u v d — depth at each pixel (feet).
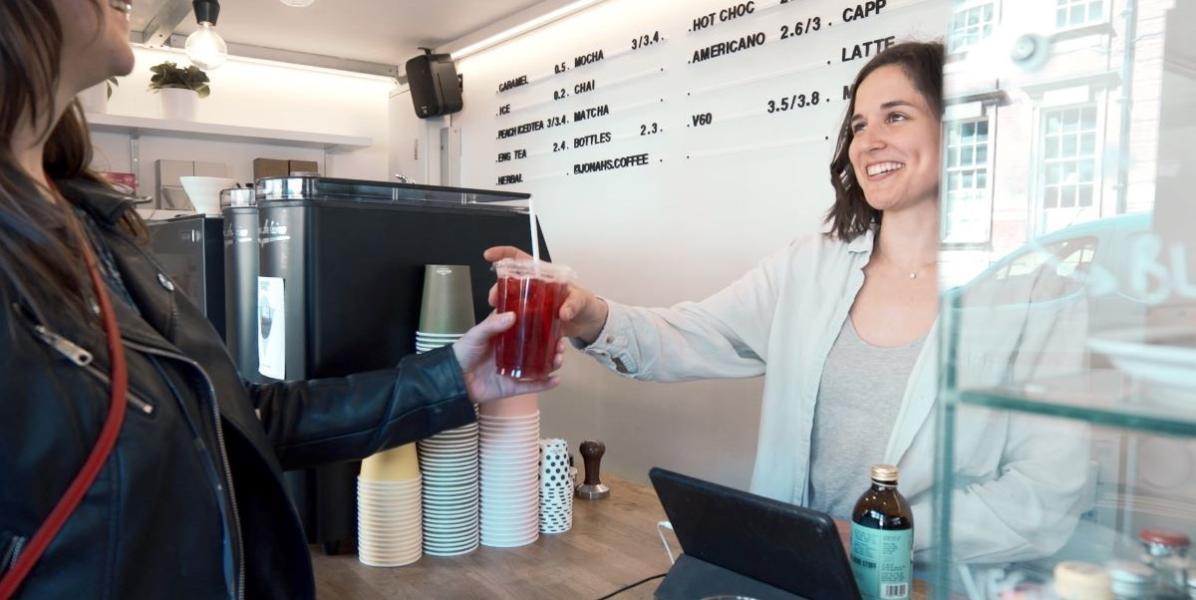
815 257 5.31
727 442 7.78
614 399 9.19
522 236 5.22
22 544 2.14
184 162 11.46
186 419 2.59
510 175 10.87
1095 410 1.77
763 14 7.32
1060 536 2.19
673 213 8.34
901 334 4.76
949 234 2.12
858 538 2.96
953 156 2.14
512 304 3.72
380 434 3.77
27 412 2.11
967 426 2.14
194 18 10.31
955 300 2.09
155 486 2.37
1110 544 2.16
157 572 2.39
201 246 6.49
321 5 9.66
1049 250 2.02
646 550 4.30
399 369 3.86
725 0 7.68
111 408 2.29
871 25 6.41
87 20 2.39
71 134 2.95
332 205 4.33
